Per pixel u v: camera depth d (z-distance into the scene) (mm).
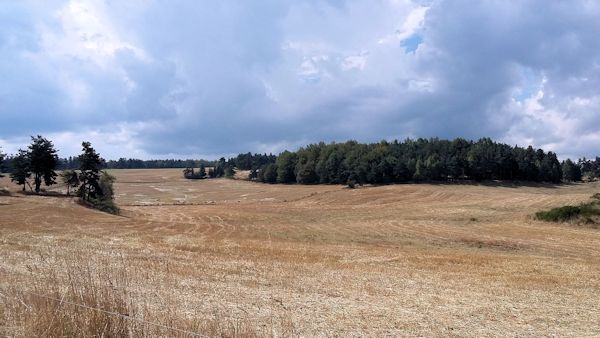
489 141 132625
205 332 7145
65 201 64062
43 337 6629
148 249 25094
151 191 124000
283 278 17516
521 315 13086
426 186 99625
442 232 43281
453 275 20578
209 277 16531
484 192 91500
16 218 42250
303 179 128750
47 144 77750
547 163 121312
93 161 72438
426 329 10938
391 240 38562
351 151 131250
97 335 6664
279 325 9594
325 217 61312
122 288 8727
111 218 49594
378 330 10516
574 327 12047
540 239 38875
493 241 37688
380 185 111938
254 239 36125
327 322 10828
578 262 27266
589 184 121188
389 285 17266
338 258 25484
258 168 171125
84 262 13266
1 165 88000
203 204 91750
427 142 135375
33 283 8867
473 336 10625
